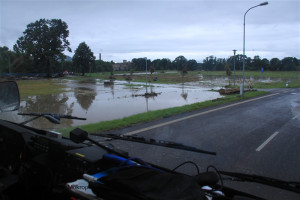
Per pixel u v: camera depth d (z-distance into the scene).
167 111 12.25
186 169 4.95
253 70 115.31
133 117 10.32
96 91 28.89
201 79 55.12
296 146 6.92
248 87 32.38
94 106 17.20
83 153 2.48
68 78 62.19
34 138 2.81
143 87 35.00
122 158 2.32
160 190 1.76
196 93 26.53
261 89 31.08
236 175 2.54
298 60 120.38
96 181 2.03
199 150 2.58
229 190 2.40
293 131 8.81
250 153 6.22
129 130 8.12
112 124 8.72
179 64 130.62
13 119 3.66
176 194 1.71
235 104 16.27
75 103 18.72
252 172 4.98
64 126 9.99
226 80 51.16
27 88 32.81
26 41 57.06
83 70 80.31
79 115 13.50
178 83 43.12
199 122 10.00
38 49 57.78
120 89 31.69
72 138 2.38
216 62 134.62
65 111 14.97
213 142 7.12
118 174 1.97
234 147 6.70
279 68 115.69
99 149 2.68
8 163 3.02
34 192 2.66
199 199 1.71
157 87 35.00
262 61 115.00
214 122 10.11
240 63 118.50
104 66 113.12
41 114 3.33
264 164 5.46
